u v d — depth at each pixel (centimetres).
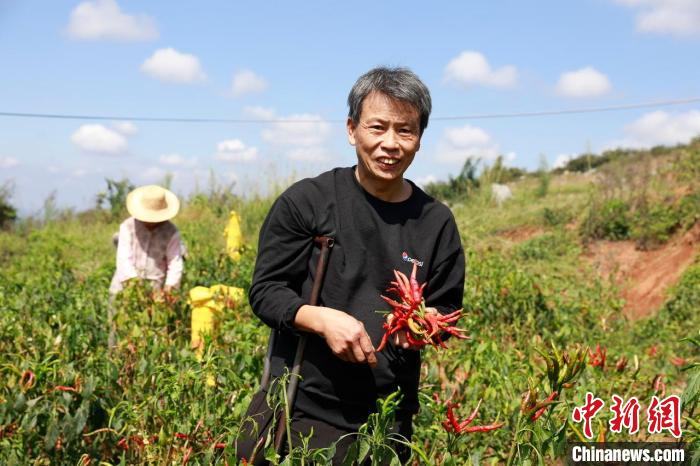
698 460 271
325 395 269
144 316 567
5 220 2391
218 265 942
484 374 456
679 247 1309
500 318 758
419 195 285
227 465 280
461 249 291
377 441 248
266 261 276
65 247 1800
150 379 423
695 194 1432
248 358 437
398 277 261
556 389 267
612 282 1095
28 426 358
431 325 253
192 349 488
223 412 383
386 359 268
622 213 1496
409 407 282
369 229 271
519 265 1278
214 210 2127
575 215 1659
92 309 586
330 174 281
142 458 379
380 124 262
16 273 1212
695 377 276
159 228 692
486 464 423
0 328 548
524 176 2756
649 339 838
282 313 262
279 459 265
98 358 459
